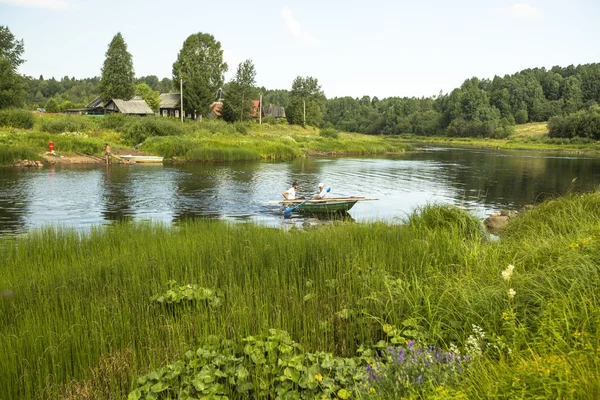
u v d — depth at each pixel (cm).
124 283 694
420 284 662
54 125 4503
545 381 322
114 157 3581
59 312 603
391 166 3994
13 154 3083
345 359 479
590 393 297
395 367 427
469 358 425
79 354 502
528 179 3083
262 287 681
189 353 483
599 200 1152
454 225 1119
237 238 958
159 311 617
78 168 3106
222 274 738
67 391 461
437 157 5416
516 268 668
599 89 15125
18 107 5794
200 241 933
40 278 735
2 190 2117
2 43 6319
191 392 441
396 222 1383
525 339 449
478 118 12775
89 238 1063
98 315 578
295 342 521
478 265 732
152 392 430
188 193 2181
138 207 1806
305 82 11288
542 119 13962
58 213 1647
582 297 470
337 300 651
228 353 480
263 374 458
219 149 4103
